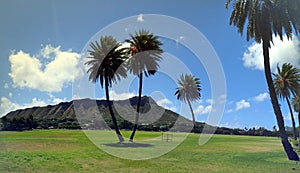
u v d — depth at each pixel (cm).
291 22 1812
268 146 2461
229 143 2641
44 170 1378
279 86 3266
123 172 1373
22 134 2958
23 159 1580
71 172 1348
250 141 2959
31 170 1375
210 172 1360
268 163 1600
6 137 2542
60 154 1745
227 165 1539
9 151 1789
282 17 1786
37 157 1650
